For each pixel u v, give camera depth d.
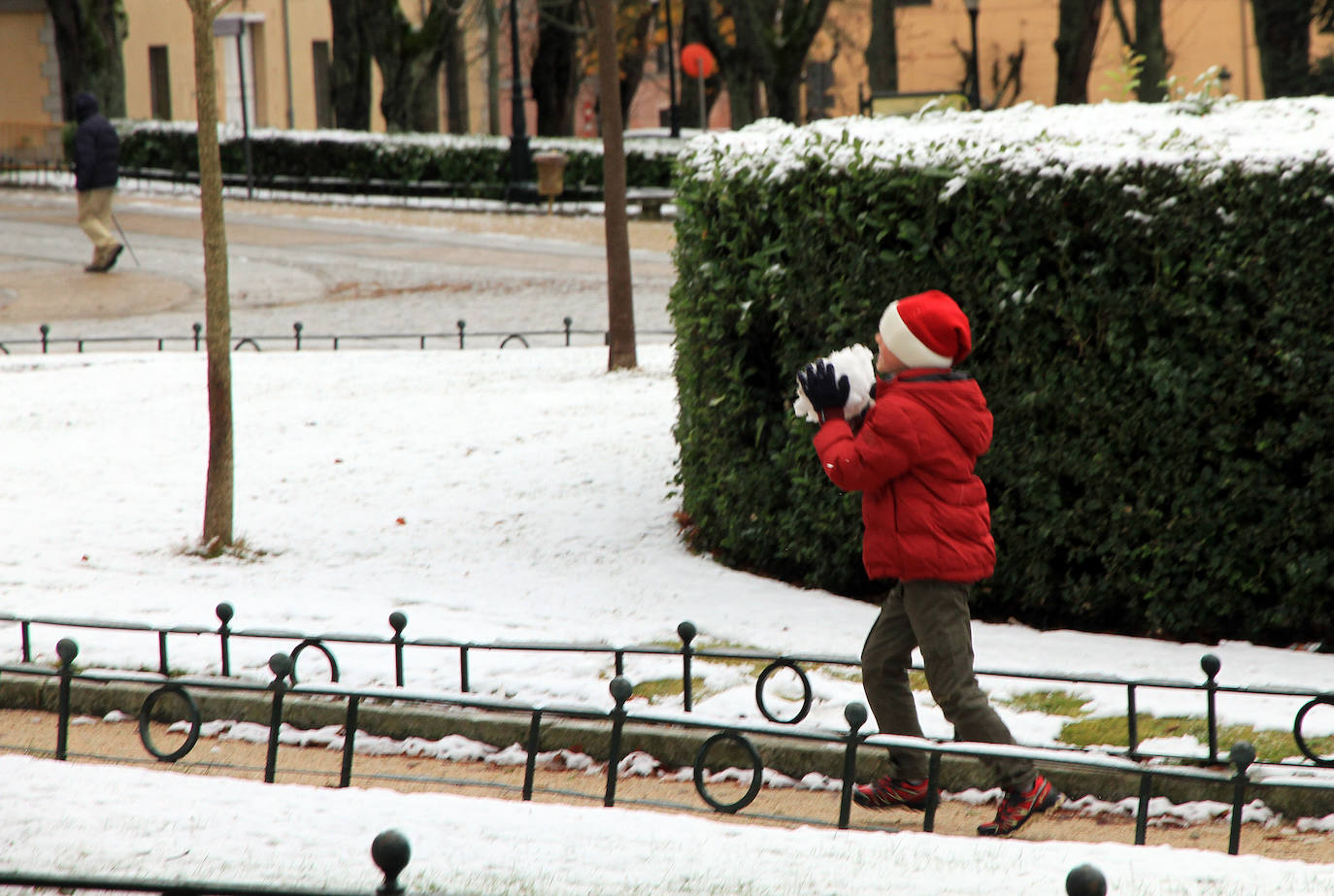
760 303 12.92
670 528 14.87
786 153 12.48
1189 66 73.00
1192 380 10.62
